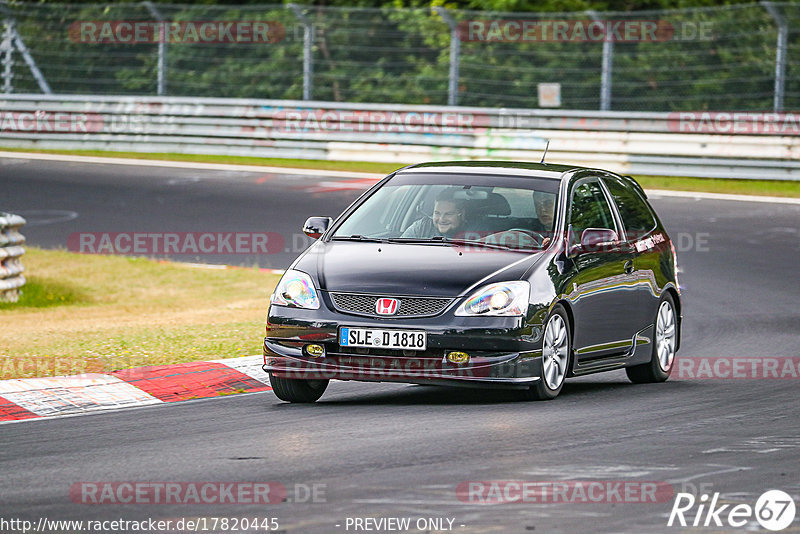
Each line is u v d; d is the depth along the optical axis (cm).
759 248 7031
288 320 3247
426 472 2395
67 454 2608
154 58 12681
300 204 8525
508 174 3644
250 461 2514
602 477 2359
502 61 11838
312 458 2538
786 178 9288
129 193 9006
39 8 12694
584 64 11706
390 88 12388
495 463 2478
